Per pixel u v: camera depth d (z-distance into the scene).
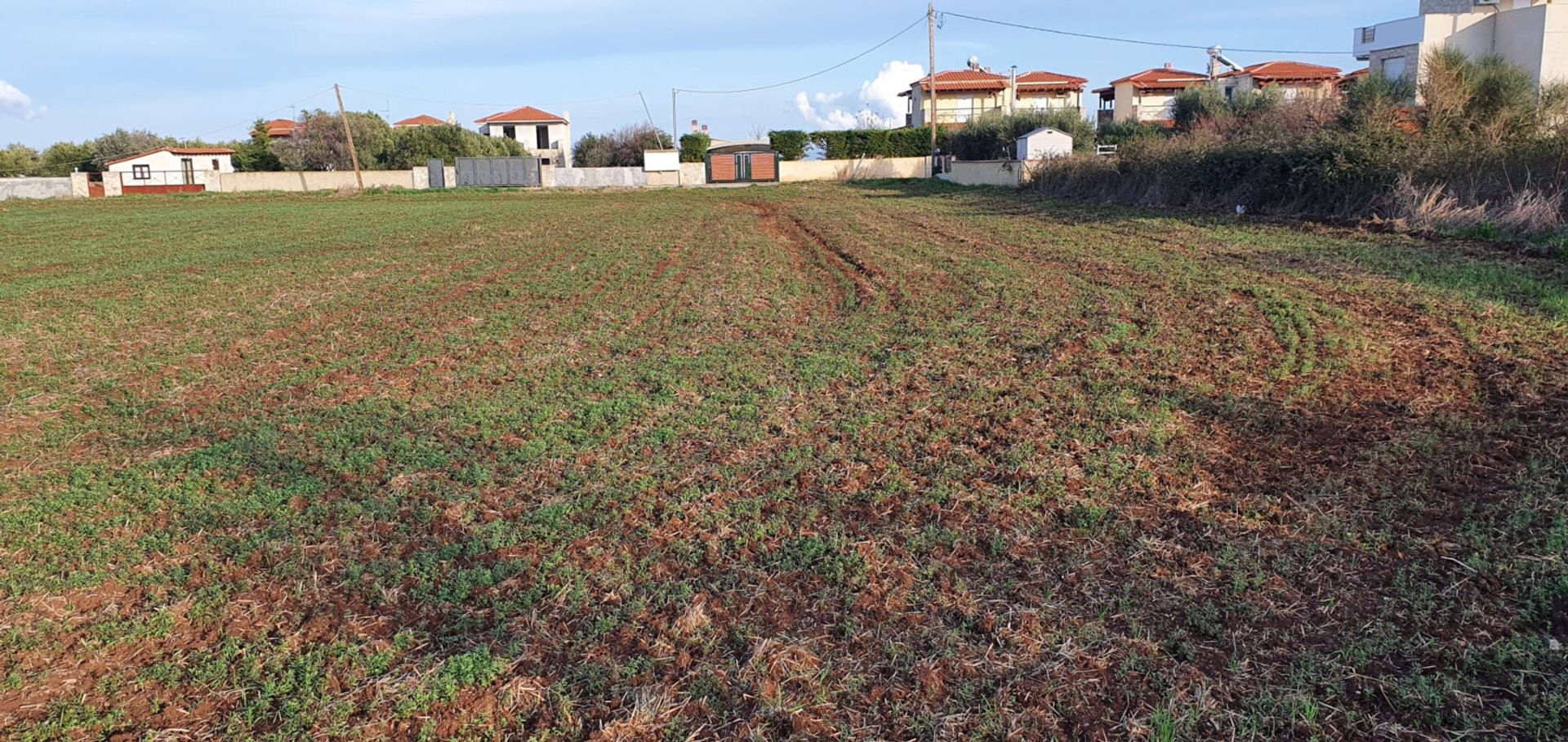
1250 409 6.54
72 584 4.51
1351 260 12.47
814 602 4.21
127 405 7.90
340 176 52.41
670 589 4.36
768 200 36.94
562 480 5.72
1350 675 3.52
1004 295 11.22
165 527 5.21
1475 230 13.74
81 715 3.54
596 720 3.46
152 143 67.81
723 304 11.70
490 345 9.77
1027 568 4.46
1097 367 7.80
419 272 15.45
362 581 4.50
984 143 47.19
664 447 6.27
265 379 8.70
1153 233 17.41
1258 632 3.85
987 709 3.41
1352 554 4.44
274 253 18.45
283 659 3.88
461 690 3.65
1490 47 29.94
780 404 7.16
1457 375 7.10
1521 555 4.27
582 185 53.72
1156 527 4.83
